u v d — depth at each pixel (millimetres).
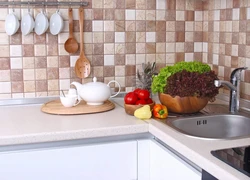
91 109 1959
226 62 2256
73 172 1687
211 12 2387
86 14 2232
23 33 2113
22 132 1604
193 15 2447
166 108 1848
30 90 2193
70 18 2188
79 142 1705
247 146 1373
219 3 2299
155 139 1774
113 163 1738
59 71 2229
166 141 1542
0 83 2137
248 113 1931
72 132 1629
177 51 2443
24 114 1942
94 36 2264
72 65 2248
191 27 2453
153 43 2387
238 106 1972
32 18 2100
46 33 2176
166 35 2410
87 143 1716
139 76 2295
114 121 1789
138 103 1900
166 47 2420
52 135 1606
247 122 1841
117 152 1735
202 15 2461
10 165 1603
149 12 2354
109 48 2303
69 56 2236
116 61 2326
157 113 1827
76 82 2092
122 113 1960
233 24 2174
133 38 2342
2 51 2117
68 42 2213
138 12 2332
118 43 2314
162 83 1937
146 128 1734
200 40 2477
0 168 1595
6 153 1591
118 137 1756
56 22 2158
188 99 1862
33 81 2191
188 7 2436
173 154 1546
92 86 2021
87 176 1711
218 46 2330
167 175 1587
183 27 2439
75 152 1676
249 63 2043
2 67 2129
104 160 1724
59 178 1673
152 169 1760
